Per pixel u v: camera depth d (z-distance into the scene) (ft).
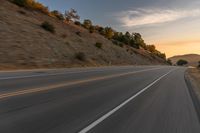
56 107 29.63
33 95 36.58
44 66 102.22
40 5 217.56
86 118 25.31
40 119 23.98
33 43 121.29
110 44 272.31
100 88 49.93
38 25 160.25
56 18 233.76
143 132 21.49
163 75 105.50
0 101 31.09
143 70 140.15
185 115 28.78
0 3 159.02
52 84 50.78
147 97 41.29
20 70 79.56
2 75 62.90
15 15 152.25
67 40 172.65
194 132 22.20
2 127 21.04
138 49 487.20
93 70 107.76
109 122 24.23
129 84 60.80
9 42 105.91
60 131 20.66
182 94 47.19
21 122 22.68
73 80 61.46
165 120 25.99
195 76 122.31
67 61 129.39
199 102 38.75
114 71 111.75
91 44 210.79
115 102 35.19
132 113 28.71
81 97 37.76
